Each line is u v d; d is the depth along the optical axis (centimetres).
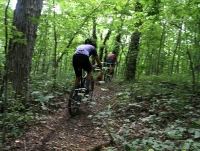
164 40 1116
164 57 1358
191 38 770
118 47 1061
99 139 383
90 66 554
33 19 366
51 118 481
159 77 972
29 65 494
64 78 866
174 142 340
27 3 467
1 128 390
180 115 469
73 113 499
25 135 379
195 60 909
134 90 754
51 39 1001
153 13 522
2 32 346
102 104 621
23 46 472
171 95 621
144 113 512
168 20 739
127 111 541
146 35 944
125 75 1093
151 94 665
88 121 479
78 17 796
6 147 329
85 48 540
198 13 581
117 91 812
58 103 583
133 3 648
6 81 346
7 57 346
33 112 477
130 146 327
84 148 345
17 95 468
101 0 666
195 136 317
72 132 414
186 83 807
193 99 583
